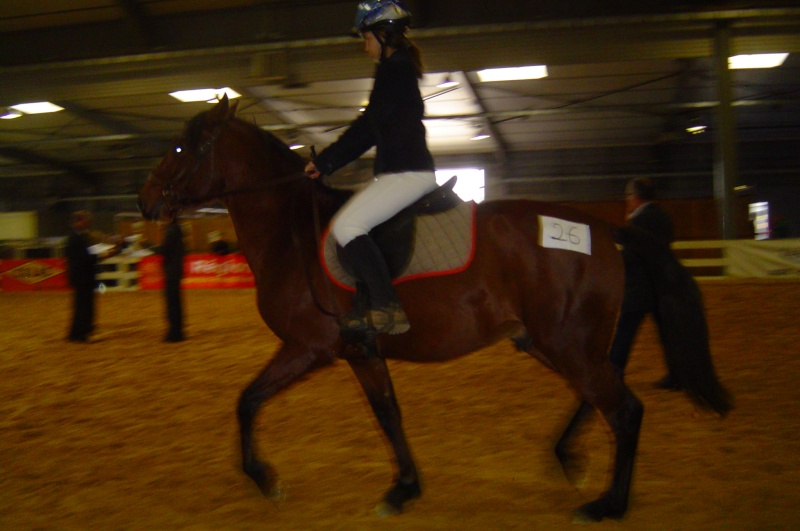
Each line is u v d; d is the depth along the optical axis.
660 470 4.03
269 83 17.42
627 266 5.33
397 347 3.64
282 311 3.72
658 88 20.39
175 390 6.61
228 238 21.08
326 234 3.65
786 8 14.94
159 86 18.67
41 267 18.97
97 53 17.81
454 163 28.28
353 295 3.54
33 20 17.59
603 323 3.52
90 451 4.80
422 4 16.20
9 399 6.50
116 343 9.72
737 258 14.88
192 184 4.03
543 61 16.80
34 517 3.66
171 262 9.47
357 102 21.30
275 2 16.78
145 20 17.27
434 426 5.08
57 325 11.99
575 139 26.16
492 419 5.21
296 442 4.82
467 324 3.51
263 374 3.69
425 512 3.58
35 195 31.17
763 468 3.99
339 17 16.62
